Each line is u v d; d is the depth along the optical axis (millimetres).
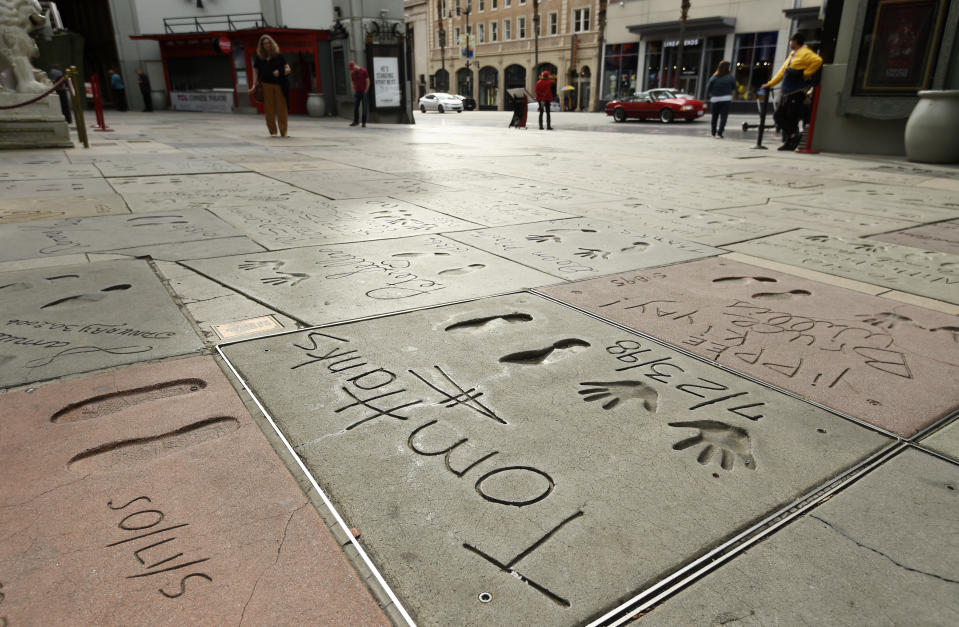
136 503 1520
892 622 1225
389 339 2508
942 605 1267
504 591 1279
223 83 27234
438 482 1620
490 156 10047
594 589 1289
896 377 2271
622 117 25625
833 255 4012
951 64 9477
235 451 1738
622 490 1607
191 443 1779
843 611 1249
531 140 14062
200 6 26672
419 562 1352
